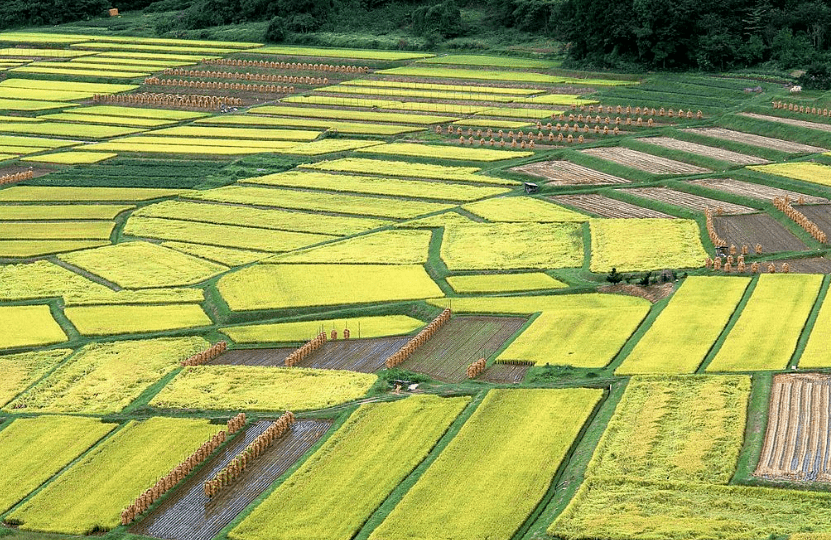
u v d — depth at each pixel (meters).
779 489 86.06
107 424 106.19
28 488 94.50
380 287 140.88
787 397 101.25
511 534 82.62
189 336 129.25
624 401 102.12
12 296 142.12
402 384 110.94
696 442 93.44
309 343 122.56
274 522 85.88
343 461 94.81
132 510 88.56
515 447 95.19
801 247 148.12
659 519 82.69
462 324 128.25
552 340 119.06
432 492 88.69
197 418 106.25
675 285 134.88
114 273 149.62
